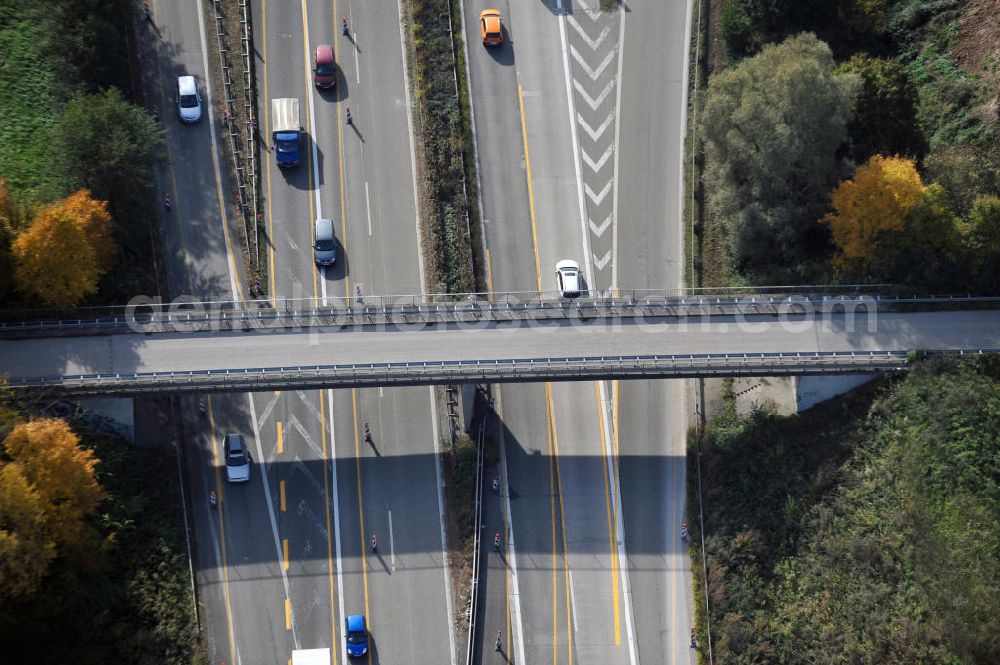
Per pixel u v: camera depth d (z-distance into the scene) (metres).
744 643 90.31
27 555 80.88
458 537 95.88
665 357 93.56
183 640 89.50
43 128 104.00
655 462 99.06
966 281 97.06
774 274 101.38
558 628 93.31
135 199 99.69
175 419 97.81
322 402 99.56
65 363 93.00
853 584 89.56
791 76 94.06
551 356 94.38
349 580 94.12
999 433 89.19
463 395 96.88
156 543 92.25
